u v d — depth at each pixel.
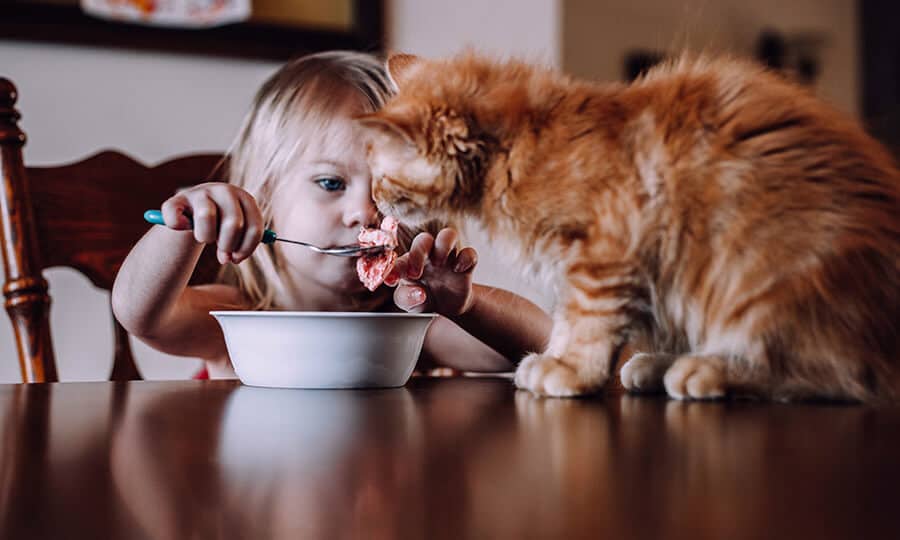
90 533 0.31
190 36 2.09
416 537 0.30
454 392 0.86
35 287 1.23
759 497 0.37
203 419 0.63
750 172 0.82
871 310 0.82
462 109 0.98
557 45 2.46
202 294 1.41
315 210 1.42
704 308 0.86
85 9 2.00
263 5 2.15
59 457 0.47
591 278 0.85
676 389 0.82
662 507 0.35
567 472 0.43
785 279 0.81
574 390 0.83
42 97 2.01
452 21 2.34
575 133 0.88
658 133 0.85
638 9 3.77
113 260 1.38
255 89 2.18
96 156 1.39
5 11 1.94
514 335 1.37
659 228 0.84
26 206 1.25
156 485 0.40
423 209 1.06
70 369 2.03
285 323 0.87
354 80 1.48
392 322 0.88
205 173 1.50
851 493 0.38
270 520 0.33
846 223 0.82
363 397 0.80
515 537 0.30
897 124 3.94
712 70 0.94
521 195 0.90
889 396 0.82
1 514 0.34
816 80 4.17
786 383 0.83
